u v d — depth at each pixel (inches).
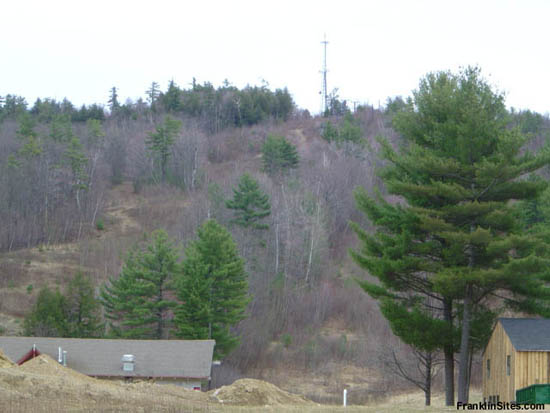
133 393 994.1
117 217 3663.9
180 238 2994.6
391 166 1328.7
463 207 1147.3
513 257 1206.3
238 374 2228.1
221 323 2153.1
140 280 2103.8
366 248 1288.1
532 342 1005.8
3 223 3316.9
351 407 1050.7
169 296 2288.4
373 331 2573.8
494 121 1205.1
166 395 1048.2
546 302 1279.5
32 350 1498.5
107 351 1540.4
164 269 1995.6
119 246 3223.4
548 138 2512.3
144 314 1961.1
